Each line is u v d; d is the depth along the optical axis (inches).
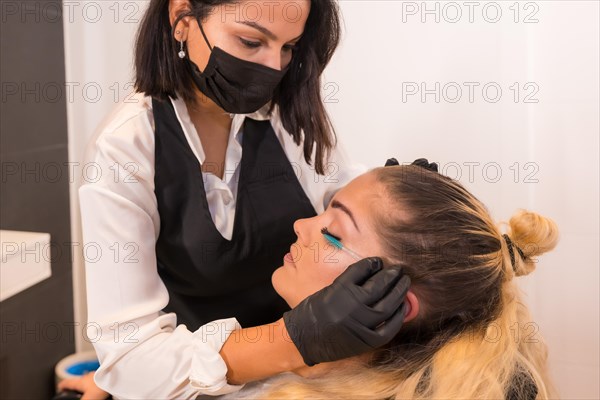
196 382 40.1
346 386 41.7
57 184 84.0
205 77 43.8
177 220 48.3
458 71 72.9
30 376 80.6
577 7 68.8
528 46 70.5
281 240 52.9
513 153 73.0
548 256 74.1
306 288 42.3
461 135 74.2
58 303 86.0
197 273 50.4
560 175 72.5
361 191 42.4
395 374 41.5
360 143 77.3
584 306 74.0
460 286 40.4
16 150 74.7
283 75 44.8
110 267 42.8
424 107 74.7
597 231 72.4
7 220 73.6
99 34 82.7
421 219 40.4
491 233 41.7
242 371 40.1
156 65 45.6
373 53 74.9
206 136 49.9
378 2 73.6
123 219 42.9
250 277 53.1
